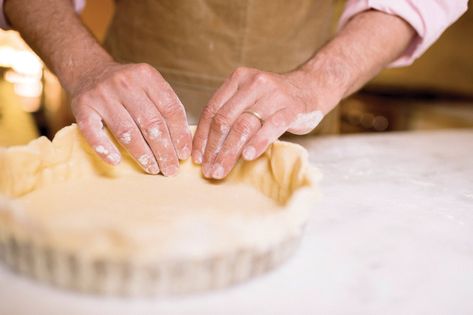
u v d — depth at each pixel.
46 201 0.74
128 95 0.79
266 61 1.17
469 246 0.75
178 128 0.83
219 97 0.82
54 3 1.00
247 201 0.79
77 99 0.81
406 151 1.26
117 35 1.23
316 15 1.21
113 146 0.79
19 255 0.57
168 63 1.16
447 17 1.03
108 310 0.54
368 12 1.04
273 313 0.56
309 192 0.63
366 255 0.70
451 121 2.12
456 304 0.60
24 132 1.88
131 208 0.74
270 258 0.61
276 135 0.79
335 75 0.92
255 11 1.10
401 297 0.60
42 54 0.95
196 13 1.11
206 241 0.53
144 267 0.53
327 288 0.61
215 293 0.58
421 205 0.90
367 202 0.89
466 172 1.12
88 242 0.51
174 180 0.86
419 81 2.71
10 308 0.53
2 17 1.06
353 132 2.43
